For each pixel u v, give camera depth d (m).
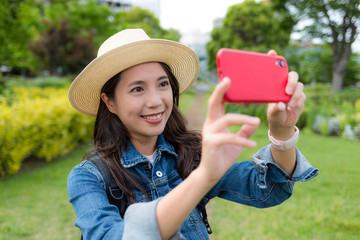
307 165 1.05
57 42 14.68
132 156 1.18
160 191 1.16
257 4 21.61
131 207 0.76
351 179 4.73
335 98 12.25
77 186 1.02
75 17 16.39
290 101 0.82
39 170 5.21
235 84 0.75
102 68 1.12
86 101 1.35
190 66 1.43
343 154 6.29
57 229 3.32
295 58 18.08
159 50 1.16
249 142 0.63
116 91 1.16
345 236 3.12
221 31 22.86
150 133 1.13
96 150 1.18
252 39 21.88
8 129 4.71
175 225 0.70
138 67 1.12
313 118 9.48
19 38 11.05
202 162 0.68
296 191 4.29
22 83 11.98
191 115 12.84
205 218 1.26
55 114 5.71
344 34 14.96
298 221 3.45
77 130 6.61
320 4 14.41
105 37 17.52
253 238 3.10
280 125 0.91
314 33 15.80
